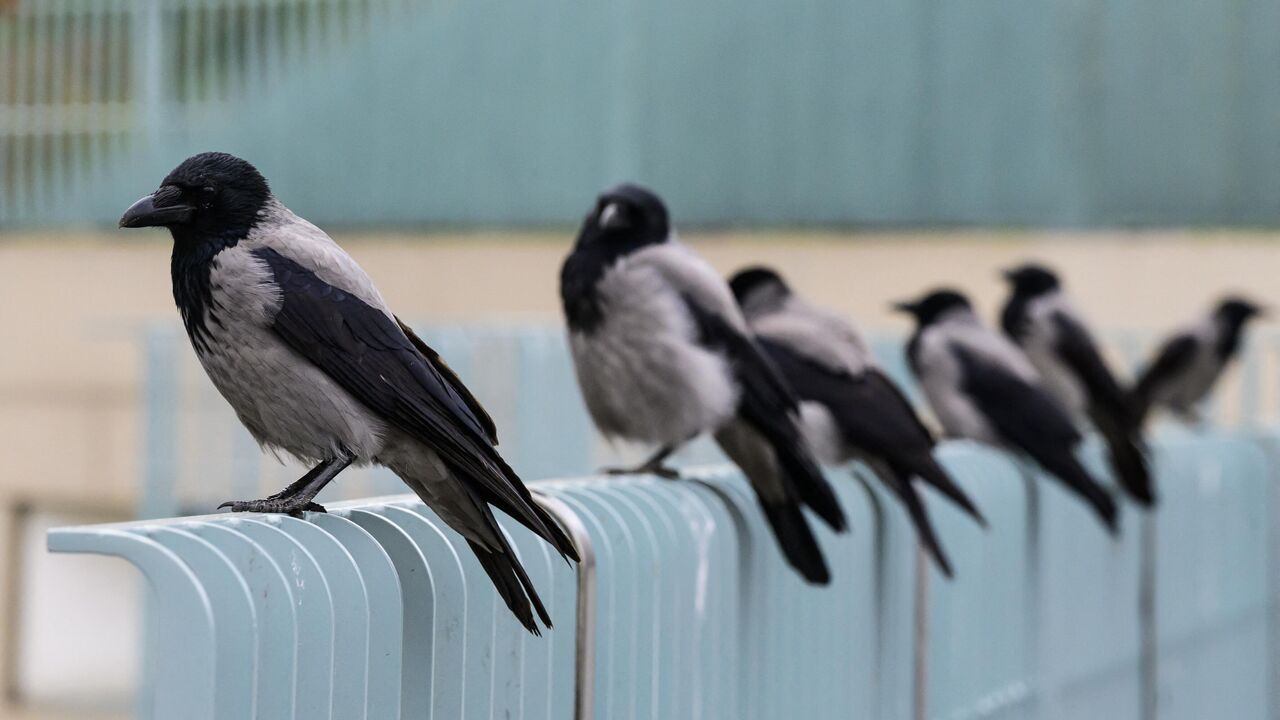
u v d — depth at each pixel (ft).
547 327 33.71
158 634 8.09
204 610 8.05
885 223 43.06
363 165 46.39
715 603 13.44
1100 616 22.66
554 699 11.18
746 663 14.08
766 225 43.96
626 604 11.96
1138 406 31.24
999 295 41.81
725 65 44.42
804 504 14.94
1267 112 40.55
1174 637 24.99
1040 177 42.09
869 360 19.75
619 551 11.91
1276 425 32.60
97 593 43.42
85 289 44.60
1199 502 26.16
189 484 33.94
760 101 44.14
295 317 10.48
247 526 8.96
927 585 17.44
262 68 46.93
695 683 13.12
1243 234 40.60
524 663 10.84
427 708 9.91
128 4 46.88
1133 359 40.70
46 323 44.73
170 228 10.87
